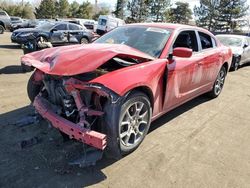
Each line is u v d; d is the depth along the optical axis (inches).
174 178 118.2
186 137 157.2
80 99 116.0
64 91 122.1
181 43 171.3
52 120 122.7
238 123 185.2
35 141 137.6
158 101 143.9
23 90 221.3
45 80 131.8
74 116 123.2
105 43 160.2
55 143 137.7
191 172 123.3
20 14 2279.8
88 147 131.1
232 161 135.3
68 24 562.3
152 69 134.1
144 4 2108.8
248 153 144.6
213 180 119.0
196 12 2001.7
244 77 360.8
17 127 152.6
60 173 115.4
